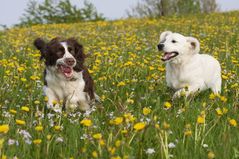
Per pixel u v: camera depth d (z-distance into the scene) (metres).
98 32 16.28
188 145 3.75
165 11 30.55
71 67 5.36
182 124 4.41
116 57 8.55
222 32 14.61
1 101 5.74
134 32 15.90
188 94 6.30
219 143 3.78
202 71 6.67
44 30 18.14
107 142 3.53
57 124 4.52
